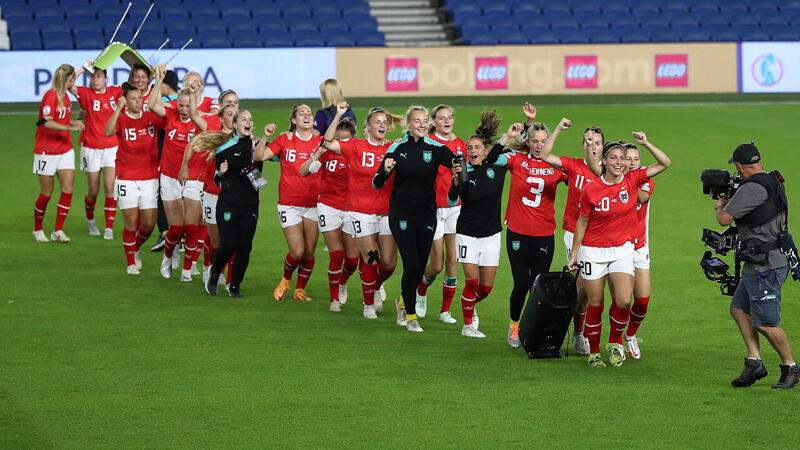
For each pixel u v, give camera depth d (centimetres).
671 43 8744
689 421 2453
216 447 2245
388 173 3244
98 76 4741
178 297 3834
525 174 3241
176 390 2670
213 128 4131
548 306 2961
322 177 3647
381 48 8456
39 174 4650
